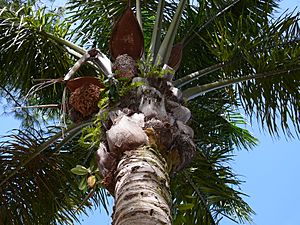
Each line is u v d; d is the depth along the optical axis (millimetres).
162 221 3420
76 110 5309
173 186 6750
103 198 7203
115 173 4094
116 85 4855
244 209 6863
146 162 3951
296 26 6273
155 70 5023
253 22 6668
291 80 6051
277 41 6113
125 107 4715
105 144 4430
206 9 7488
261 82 6148
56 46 6922
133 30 5441
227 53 6215
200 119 7395
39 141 6500
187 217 6652
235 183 6848
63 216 6652
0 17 6895
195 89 5887
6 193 6457
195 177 6738
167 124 4473
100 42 7805
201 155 6852
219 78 7344
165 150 4398
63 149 6996
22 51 6875
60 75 7031
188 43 7488
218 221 6836
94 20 7730
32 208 6480
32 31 6832
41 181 6543
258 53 6219
